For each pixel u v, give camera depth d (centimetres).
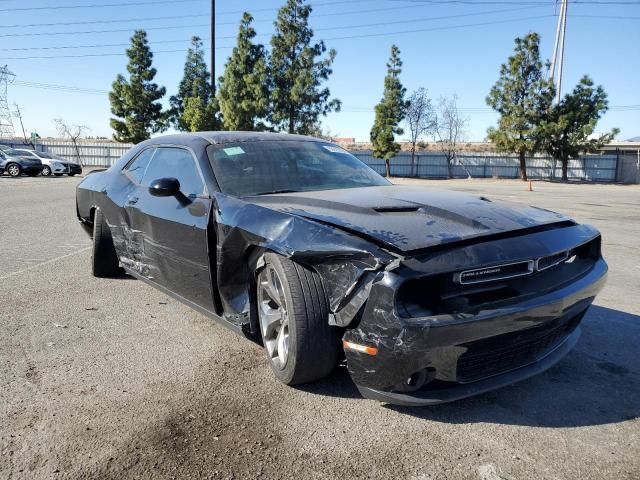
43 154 2859
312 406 264
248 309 303
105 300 445
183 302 367
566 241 266
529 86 3650
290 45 3531
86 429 241
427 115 4475
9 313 407
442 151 4484
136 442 231
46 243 714
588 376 303
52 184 2014
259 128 3612
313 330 252
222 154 357
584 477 209
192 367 311
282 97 3572
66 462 216
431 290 229
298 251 249
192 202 337
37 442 230
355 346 234
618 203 1577
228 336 363
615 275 568
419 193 322
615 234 884
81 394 275
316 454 223
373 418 254
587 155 4041
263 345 319
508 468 214
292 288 254
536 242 254
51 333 365
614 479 207
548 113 3653
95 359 321
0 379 291
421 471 212
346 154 418
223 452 224
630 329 386
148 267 407
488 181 3762
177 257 352
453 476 209
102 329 375
